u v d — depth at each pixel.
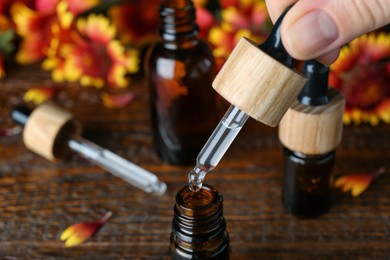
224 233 0.30
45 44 0.47
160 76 0.38
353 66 0.40
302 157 0.34
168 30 0.37
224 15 0.43
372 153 0.40
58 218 0.37
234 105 0.27
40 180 0.39
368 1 0.26
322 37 0.26
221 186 0.38
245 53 0.26
